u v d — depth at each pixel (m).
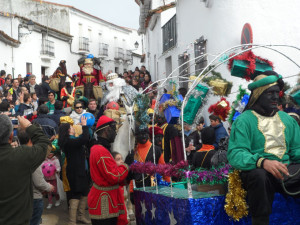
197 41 12.55
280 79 4.34
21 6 32.66
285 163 4.12
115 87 9.77
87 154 7.34
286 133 4.25
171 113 6.50
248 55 4.89
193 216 4.13
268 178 3.94
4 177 3.58
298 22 8.52
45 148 3.89
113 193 5.11
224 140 5.41
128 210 6.97
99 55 45.47
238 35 9.87
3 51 24.52
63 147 7.00
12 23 26.31
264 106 4.23
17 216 3.61
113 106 8.70
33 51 29.58
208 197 4.24
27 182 3.71
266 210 3.90
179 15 15.66
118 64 50.69
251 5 9.25
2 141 3.66
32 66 29.36
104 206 5.05
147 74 17.69
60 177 8.04
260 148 4.19
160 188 5.41
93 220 5.13
